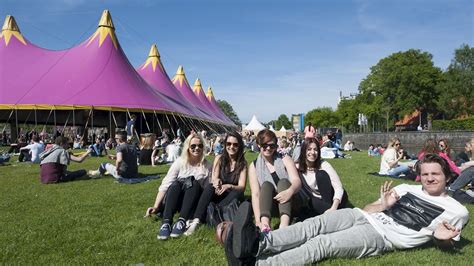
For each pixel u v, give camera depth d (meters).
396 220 3.61
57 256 3.56
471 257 3.45
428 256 3.46
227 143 4.88
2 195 6.62
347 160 15.15
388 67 60.56
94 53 23.45
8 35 24.77
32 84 21.56
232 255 3.00
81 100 20.92
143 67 33.09
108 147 21.84
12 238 4.09
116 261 3.44
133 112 22.09
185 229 4.23
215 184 4.59
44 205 5.76
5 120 22.91
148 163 11.98
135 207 5.54
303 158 4.79
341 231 3.48
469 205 5.82
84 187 7.45
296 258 3.19
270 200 4.18
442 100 56.94
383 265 3.28
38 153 13.12
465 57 57.78
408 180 8.50
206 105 47.16
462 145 35.56
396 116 64.00
